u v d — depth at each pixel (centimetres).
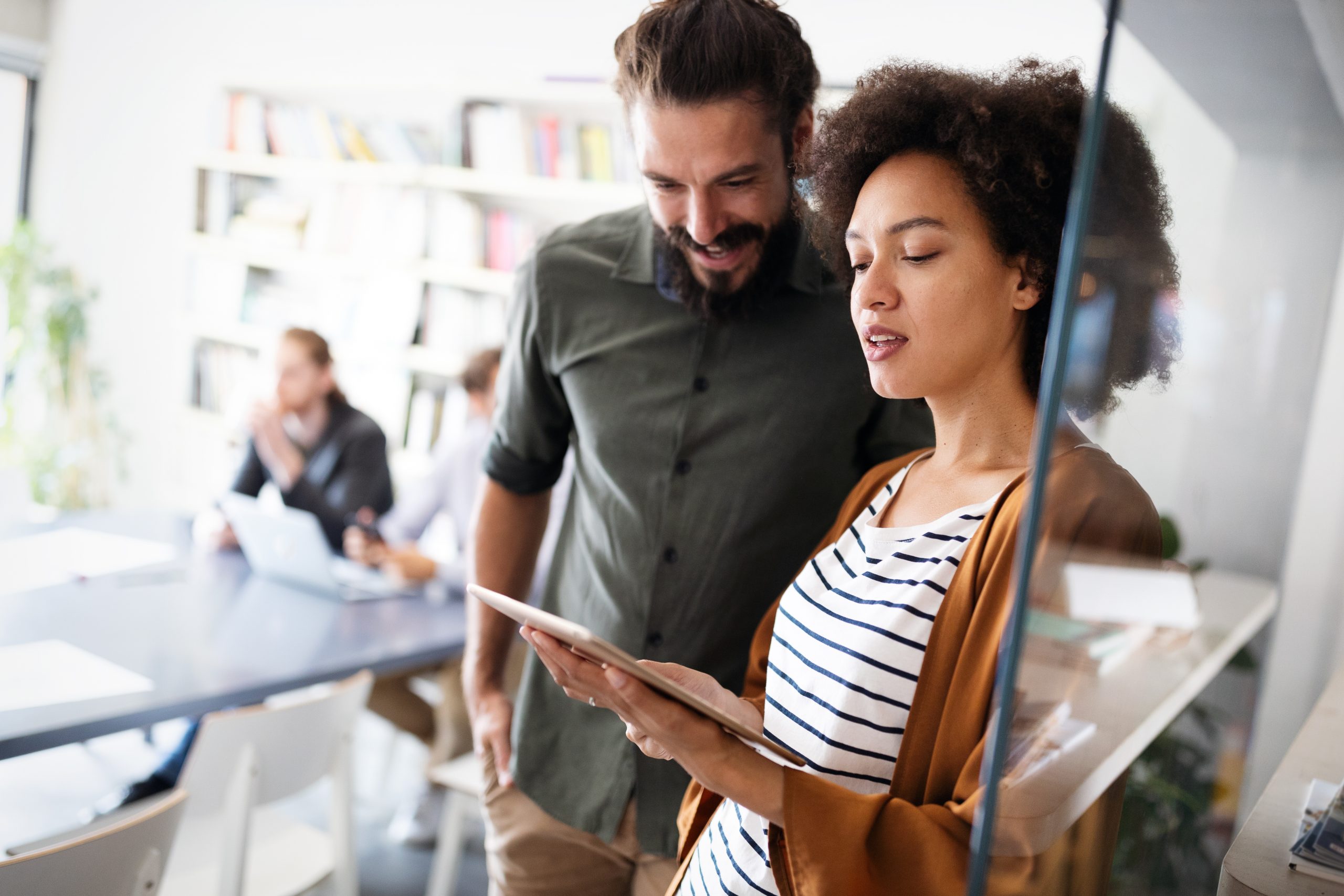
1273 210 73
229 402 459
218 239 453
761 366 135
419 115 406
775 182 121
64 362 507
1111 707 64
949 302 87
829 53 300
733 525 138
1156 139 59
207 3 470
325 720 191
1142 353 61
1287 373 81
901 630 89
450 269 377
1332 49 72
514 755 150
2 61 515
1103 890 68
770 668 105
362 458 332
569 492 158
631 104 122
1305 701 159
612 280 144
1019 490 84
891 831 78
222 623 234
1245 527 79
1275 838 93
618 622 143
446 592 273
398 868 279
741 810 101
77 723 174
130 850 147
